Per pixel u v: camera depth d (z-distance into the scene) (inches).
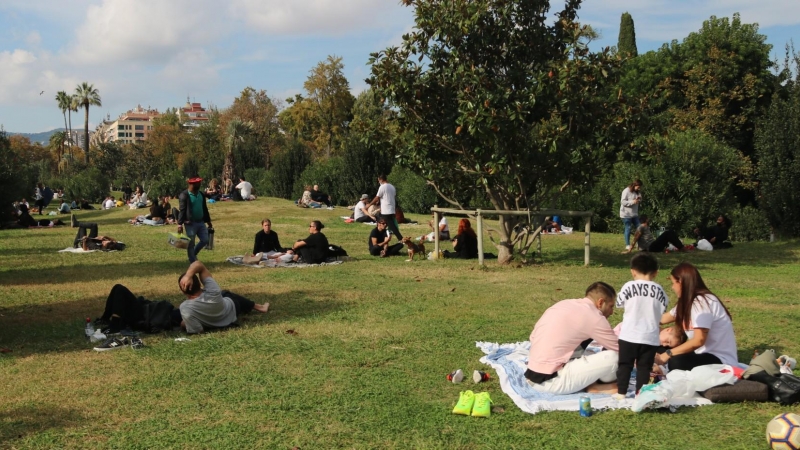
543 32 546.3
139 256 629.9
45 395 233.6
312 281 478.3
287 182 1882.4
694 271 235.0
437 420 207.9
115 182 3486.7
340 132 2901.1
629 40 1729.8
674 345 241.0
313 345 298.7
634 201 673.0
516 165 522.6
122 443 192.2
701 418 205.9
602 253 662.5
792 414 184.1
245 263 569.6
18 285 465.1
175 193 1822.1
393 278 492.4
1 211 1034.1
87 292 435.5
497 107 494.9
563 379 227.1
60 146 4419.3
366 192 1481.3
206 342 305.0
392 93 527.5
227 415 213.8
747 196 1280.8
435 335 315.0
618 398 219.9
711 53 1268.5
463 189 596.4
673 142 855.1
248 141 2433.6
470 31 522.0
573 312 233.9
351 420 208.8
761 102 1279.5
